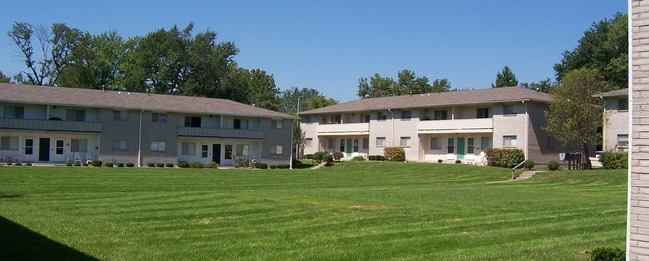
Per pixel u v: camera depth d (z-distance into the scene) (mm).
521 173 42969
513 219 17188
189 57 81500
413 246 12891
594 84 45062
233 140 59312
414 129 58438
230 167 57469
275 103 101125
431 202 21938
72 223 15852
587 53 73562
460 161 53938
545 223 16438
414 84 97438
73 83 80562
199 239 13695
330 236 14180
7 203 20609
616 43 69875
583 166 45562
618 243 13117
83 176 34938
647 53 9203
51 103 51719
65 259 11227
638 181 9250
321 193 25812
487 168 46656
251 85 100438
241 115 59125
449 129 55000
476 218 17406
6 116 51281
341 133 65875
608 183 35750
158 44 80188
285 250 12438
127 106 54250
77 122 52531
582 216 18000
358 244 13133
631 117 9336
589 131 44594
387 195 25016
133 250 12297
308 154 69625
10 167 42000
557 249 12430
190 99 61031
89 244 12852
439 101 56938
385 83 98562
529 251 12219
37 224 15445
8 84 54406
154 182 32281
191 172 42906
